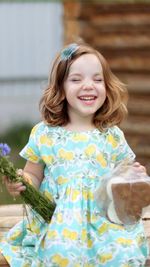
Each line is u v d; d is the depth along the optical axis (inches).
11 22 553.9
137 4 357.1
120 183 153.8
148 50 357.1
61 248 153.0
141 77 357.1
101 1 363.6
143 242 159.9
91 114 165.6
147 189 154.9
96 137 164.2
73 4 367.6
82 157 162.1
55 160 162.9
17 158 394.9
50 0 551.5
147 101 354.9
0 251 163.5
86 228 157.6
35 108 521.7
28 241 162.9
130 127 358.6
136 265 153.5
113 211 154.9
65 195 159.5
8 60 551.8
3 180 156.4
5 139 457.7
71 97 163.2
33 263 158.7
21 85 549.0
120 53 363.3
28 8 553.6
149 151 354.0
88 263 156.6
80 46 166.1
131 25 359.6
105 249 155.1
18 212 191.2
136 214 155.6
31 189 156.9
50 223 157.2
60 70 164.7
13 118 508.7
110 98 167.3
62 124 166.4
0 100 523.8
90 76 163.3
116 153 166.1
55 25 552.4
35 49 555.2
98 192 155.6
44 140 164.2
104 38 365.7
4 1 551.5
